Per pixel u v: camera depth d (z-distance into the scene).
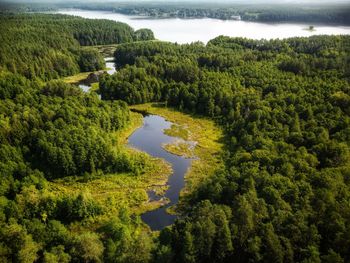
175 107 162.62
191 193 97.00
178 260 66.50
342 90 138.00
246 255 66.75
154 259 64.56
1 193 88.00
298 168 87.12
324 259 60.38
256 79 165.50
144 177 104.75
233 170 90.69
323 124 113.12
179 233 69.56
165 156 118.75
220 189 84.06
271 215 70.31
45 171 100.50
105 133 118.62
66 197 85.12
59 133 107.50
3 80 150.12
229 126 136.75
